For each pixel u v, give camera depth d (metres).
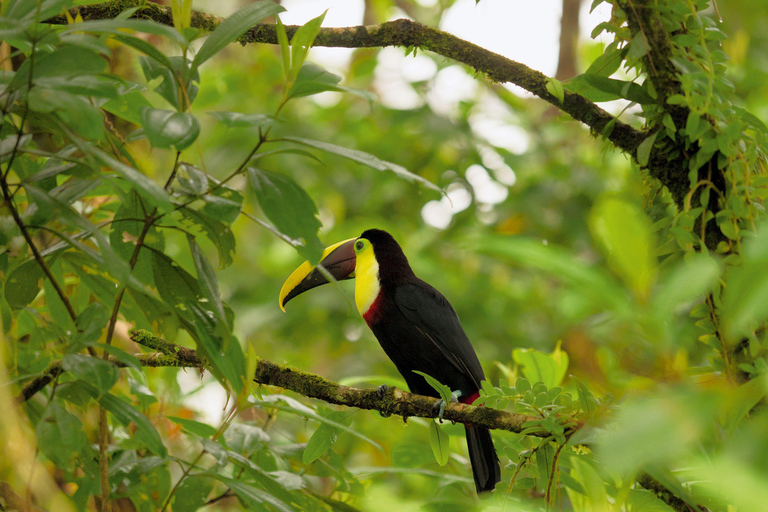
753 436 1.93
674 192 5.04
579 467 4.20
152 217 4.18
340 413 5.85
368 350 14.75
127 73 8.55
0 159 3.78
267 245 16.00
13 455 3.91
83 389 4.02
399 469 6.88
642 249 2.27
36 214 3.89
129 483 5.04
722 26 5.51
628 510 4.74
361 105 15.73
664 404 1.91
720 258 4.46
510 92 15.49
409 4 16.53
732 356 3.91
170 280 4.59
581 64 16.81
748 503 1.76
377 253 8.60
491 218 14.40
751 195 4.52
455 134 14.59
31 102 3.11
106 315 3.83
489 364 12.91
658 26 4.76
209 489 5.50
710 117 4.66
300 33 3.74
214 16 6.25
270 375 6.20
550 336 13.29
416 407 6.00
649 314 2.29
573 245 13.70
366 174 15.49
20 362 5.68
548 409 4.91
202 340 4.26
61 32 3.33
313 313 14.54
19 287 4.80
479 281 14.15
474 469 7.01
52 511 4.11
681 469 4.05
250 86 15.36
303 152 4.05
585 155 14.50
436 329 8.11
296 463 6.75
